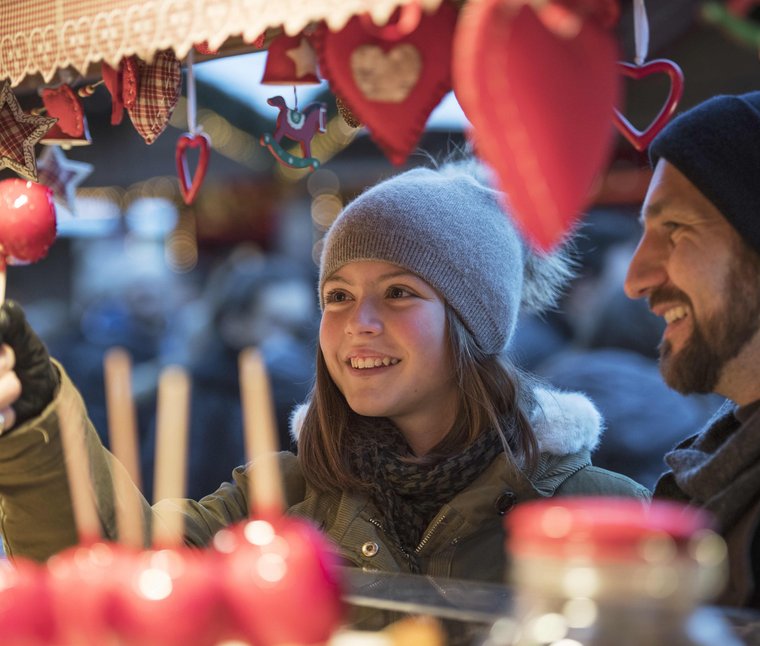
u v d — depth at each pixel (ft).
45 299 40.70
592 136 5.40
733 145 8.61
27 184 8.57
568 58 5.30
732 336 8.64
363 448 11.06
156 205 38.63
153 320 26.55
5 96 9.48
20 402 7.71
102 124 26.94
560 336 20.84
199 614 5.59
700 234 8.77
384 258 10.79
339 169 26.78
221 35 6.40
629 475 15.60
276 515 6.02
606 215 21.03
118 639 5.68
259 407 5.53
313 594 5.66
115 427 5.99
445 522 10.66
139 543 7.84
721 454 8.41
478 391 11.00
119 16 7.01
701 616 5.02
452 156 12.87
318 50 6.41
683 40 17.26
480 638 6.01
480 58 5.16
